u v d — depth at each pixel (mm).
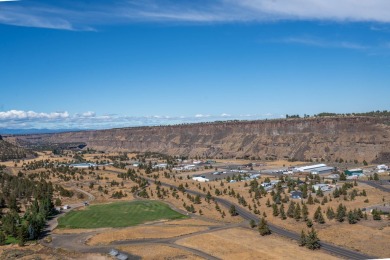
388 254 160500
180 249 172375
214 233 198375
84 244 184000
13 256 162750
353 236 184250
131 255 165375
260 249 170375
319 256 160625
